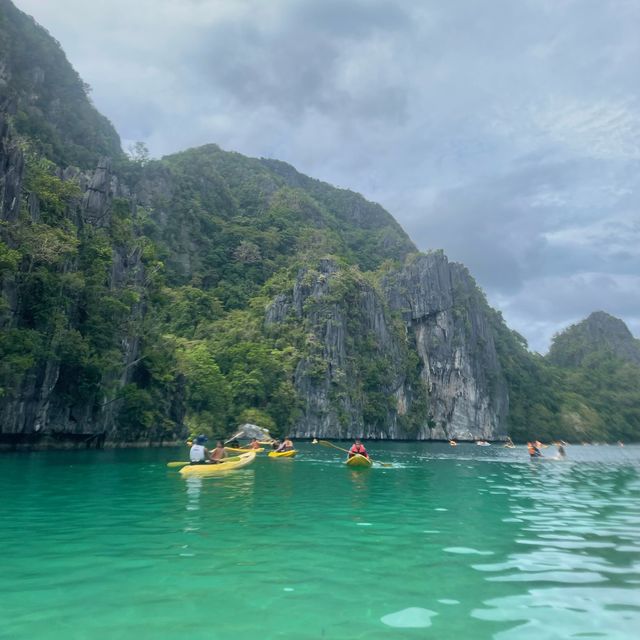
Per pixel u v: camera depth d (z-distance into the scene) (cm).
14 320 3512
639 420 16888
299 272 11925
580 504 1658
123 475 2191
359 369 11519
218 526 1157
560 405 16688
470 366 14838
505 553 953
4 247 3128
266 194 19812
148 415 4600
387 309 13500
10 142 3734
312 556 904
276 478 2227
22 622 600
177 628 587
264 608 652
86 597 684
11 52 12156
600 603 690
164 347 5319
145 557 881
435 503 1603
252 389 8856
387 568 836
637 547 1017
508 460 4431
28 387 3600
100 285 4266
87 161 12575
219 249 14975
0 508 1365
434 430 13588
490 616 639
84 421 4106
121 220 5438
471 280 16850
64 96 13538
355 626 600
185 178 16675
